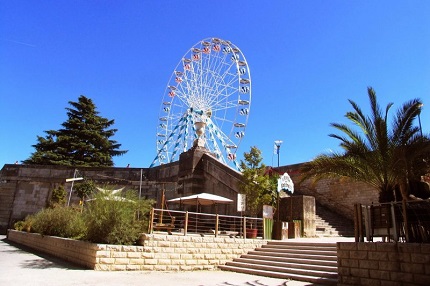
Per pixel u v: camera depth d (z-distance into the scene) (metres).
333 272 12.20
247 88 36.19
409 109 11.41
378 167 11.52
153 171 31.56
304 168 13.04
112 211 14.77
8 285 9.72
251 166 21.48
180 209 25.81
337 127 12.50
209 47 38.84
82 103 54.25
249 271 14.48
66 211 21.05
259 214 20.22
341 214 24.69
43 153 48.81
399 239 10.24
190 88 37.88
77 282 10.59
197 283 11.51
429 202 9.69
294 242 16.08
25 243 24.12
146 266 14.23
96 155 50.84
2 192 34.28
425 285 9.07
